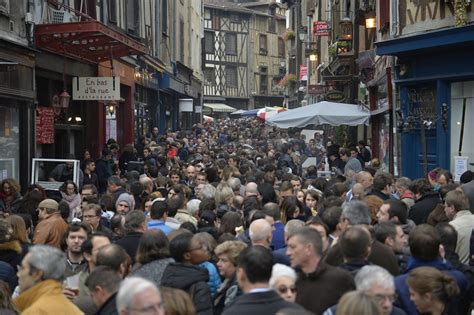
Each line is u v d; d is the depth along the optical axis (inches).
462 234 427.5
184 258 337.4
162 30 1904.5
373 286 258.5
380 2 1063.0
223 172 785.6
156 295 223.1
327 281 302.0
